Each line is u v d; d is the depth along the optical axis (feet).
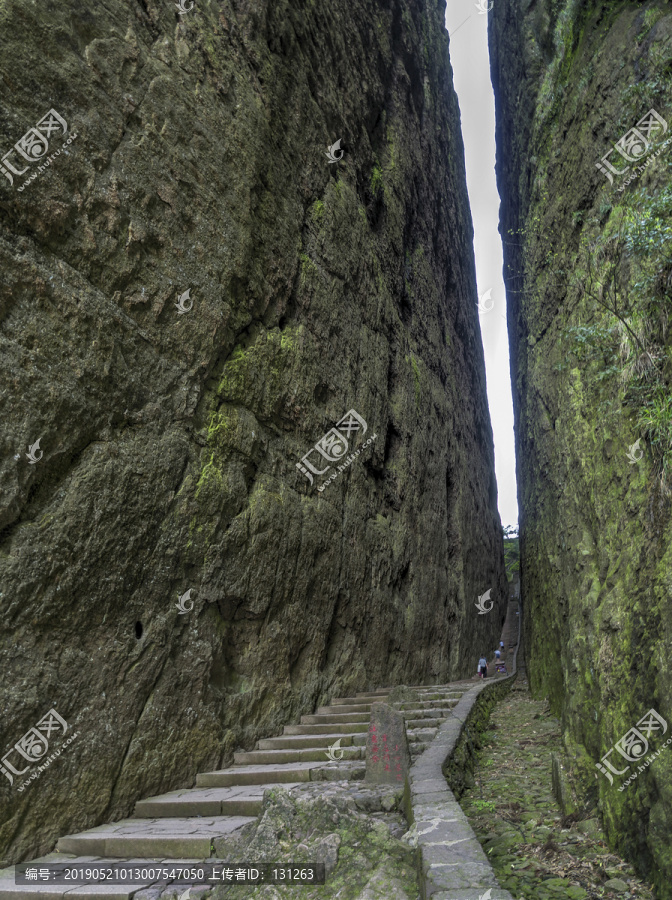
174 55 22.15
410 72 58.75
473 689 36.55
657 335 17.63
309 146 33.06
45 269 16.14
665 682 13.07
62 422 16.16
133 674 17.70
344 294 35.68
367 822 13.28
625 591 16.66
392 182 48.21
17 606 14.60
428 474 51.52
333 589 30.76
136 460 18.49
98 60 18.58
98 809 15.83
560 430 30.32
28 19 16.46
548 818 17.30
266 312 26.91
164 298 20.08
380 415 39.58
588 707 19.26
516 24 49.70
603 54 27.53
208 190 22.76
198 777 19.38
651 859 12.53
